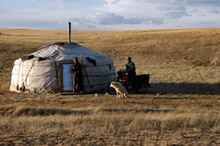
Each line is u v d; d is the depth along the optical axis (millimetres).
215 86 19516
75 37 61562
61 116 9109
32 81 16578
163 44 45344
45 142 6035
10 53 36156
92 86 16953
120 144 5961
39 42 47781
